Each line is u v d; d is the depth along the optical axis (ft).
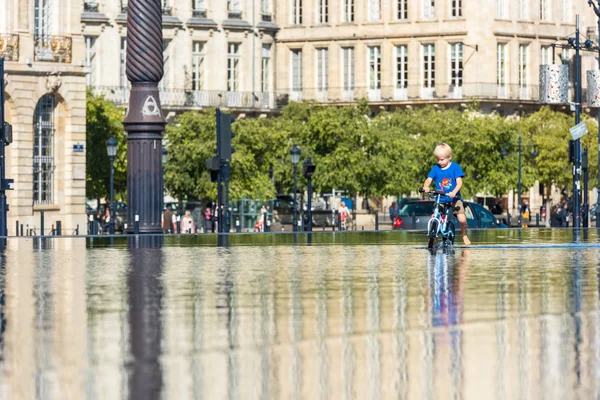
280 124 522.88
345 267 137.90
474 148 574.56
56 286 115.96
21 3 422.82
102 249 178.19
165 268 137.90
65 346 77.87
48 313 94.27
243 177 499.10
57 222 368.07
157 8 241.76
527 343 78.28
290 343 78.59
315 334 82.38
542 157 611.47
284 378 67.46
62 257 158.51
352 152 513.04
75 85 437.58
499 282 117.80
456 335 81.61
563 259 149.79
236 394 63.62
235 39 650.84
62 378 67.36
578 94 361.51
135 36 241.55
